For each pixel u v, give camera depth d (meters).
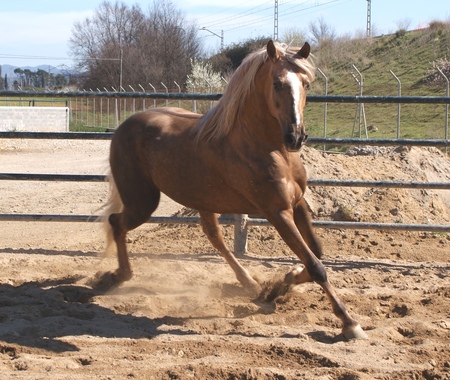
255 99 4.90
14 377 3.92
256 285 5.97
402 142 7.03
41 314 5.34
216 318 5.26
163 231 8.71
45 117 29.77
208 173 5.34
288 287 5.71
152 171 5.80
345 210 8.45
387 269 6.86
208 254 7.48
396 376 4.02
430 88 28.08
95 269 6.89
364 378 3.92
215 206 5.50
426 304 5.65
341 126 24.03
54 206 11.13
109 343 4.66
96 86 52.81
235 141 5.09
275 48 4.64
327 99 7.07
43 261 7.12
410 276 6.62
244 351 4.48
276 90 4.54
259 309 5.53
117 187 6.14
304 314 5.28
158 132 5.76
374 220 8.43
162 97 7.27
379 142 7.08
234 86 5.09
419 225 7.05
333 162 9.80
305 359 4.34
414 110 24.53
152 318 5.30
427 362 4.25
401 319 5.15
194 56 52.06
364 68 32.28
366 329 5.01
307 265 4.86
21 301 5.58
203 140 5.34
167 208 11.02
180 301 5.79
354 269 6.87
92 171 15.79
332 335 4.80
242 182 5.05
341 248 7.71
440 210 9.39
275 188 4.91
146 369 4.08
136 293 6.03
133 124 5.99
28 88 62.75
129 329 4.98
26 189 13.25
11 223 10.02
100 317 5.32
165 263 7.02
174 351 4.48
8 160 18.64
